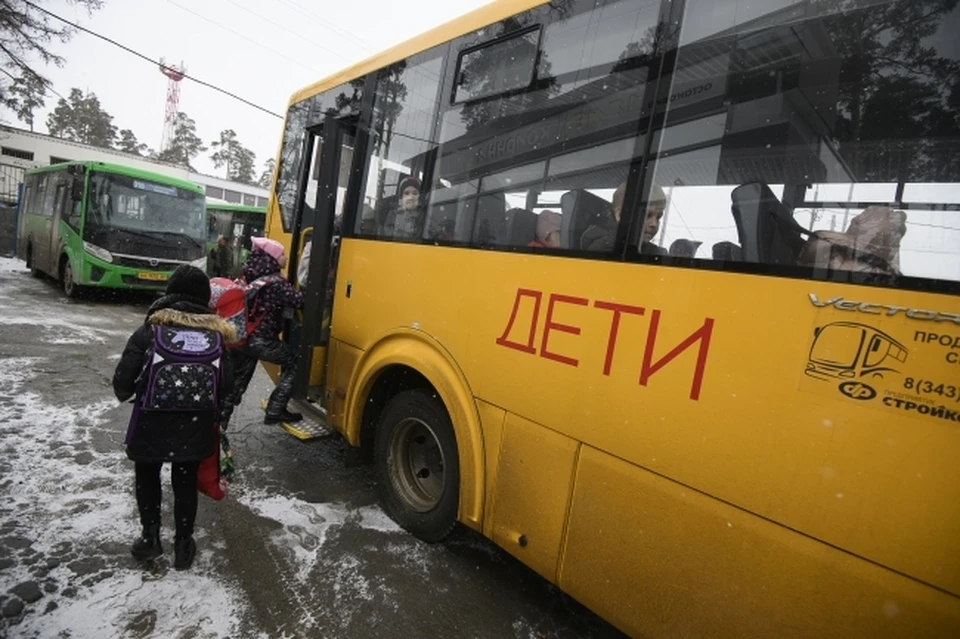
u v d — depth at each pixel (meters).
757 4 1.84
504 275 2.56
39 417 4.29
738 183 1.81
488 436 2.59
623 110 2.18
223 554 2.79
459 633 2.43
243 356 3.83
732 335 1.74
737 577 1.68
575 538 2.18
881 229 1.50
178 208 11.12
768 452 1.62
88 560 2.60
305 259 4.43
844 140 1.62
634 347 2.00
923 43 1.51
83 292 11.44
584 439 2.16
